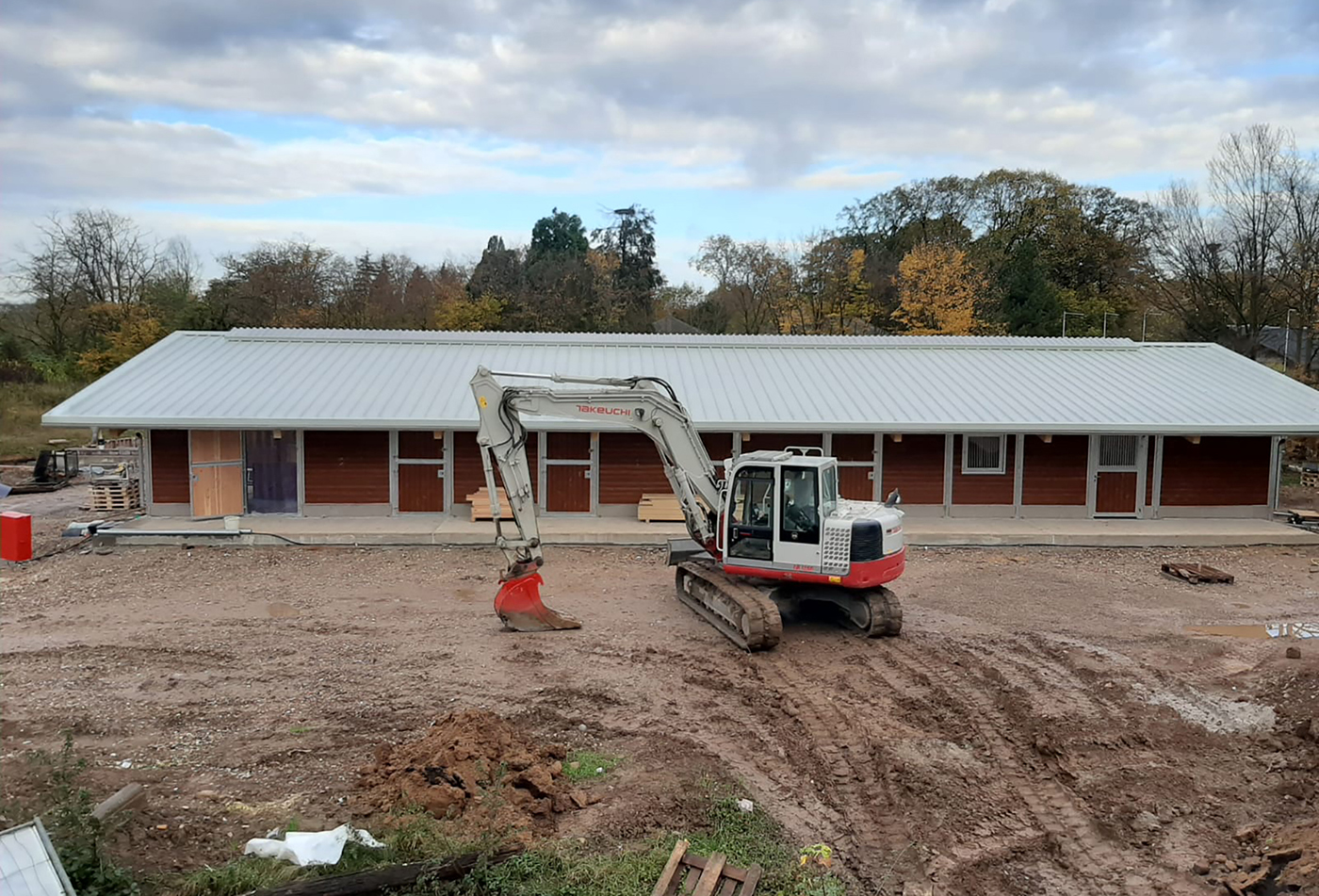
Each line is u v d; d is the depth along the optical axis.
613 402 13.34
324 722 9.91
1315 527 20.33
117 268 51.25
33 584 15.62
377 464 20.38
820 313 50.06
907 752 9.34
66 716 9.92
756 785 8.62
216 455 20.03
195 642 12.62
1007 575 17.03
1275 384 22.25
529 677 11.35
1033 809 8.30
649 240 58.47
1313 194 35.38
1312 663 11.58
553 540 18.94
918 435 20.80
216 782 8.41
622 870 7.00
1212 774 9.09
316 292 48.91
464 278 57.78
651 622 13.76
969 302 43.75
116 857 6.89
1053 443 21.02
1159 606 15.01
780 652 12.44
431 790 7.88
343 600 14.82
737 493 13.11
